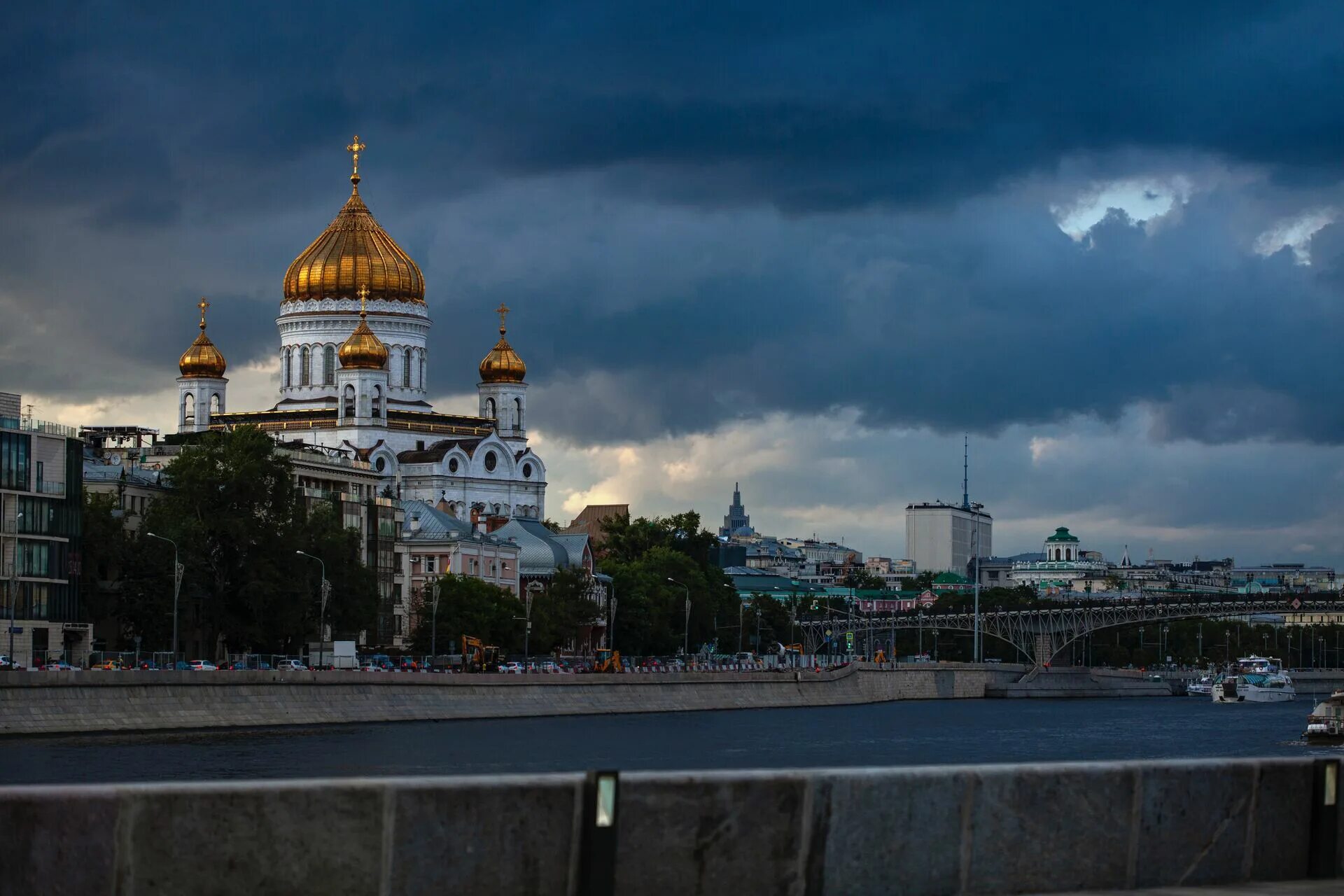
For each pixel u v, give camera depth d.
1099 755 150.75
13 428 164.88
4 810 26.44
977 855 31.88
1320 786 35.03
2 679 123.69
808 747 149.38
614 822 28.78
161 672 136.25
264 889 27.34
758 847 30.05
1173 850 33.59
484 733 149.88
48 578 167.75
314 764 112.00
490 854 28.38
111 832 26.83
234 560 185.38
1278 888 33.62
